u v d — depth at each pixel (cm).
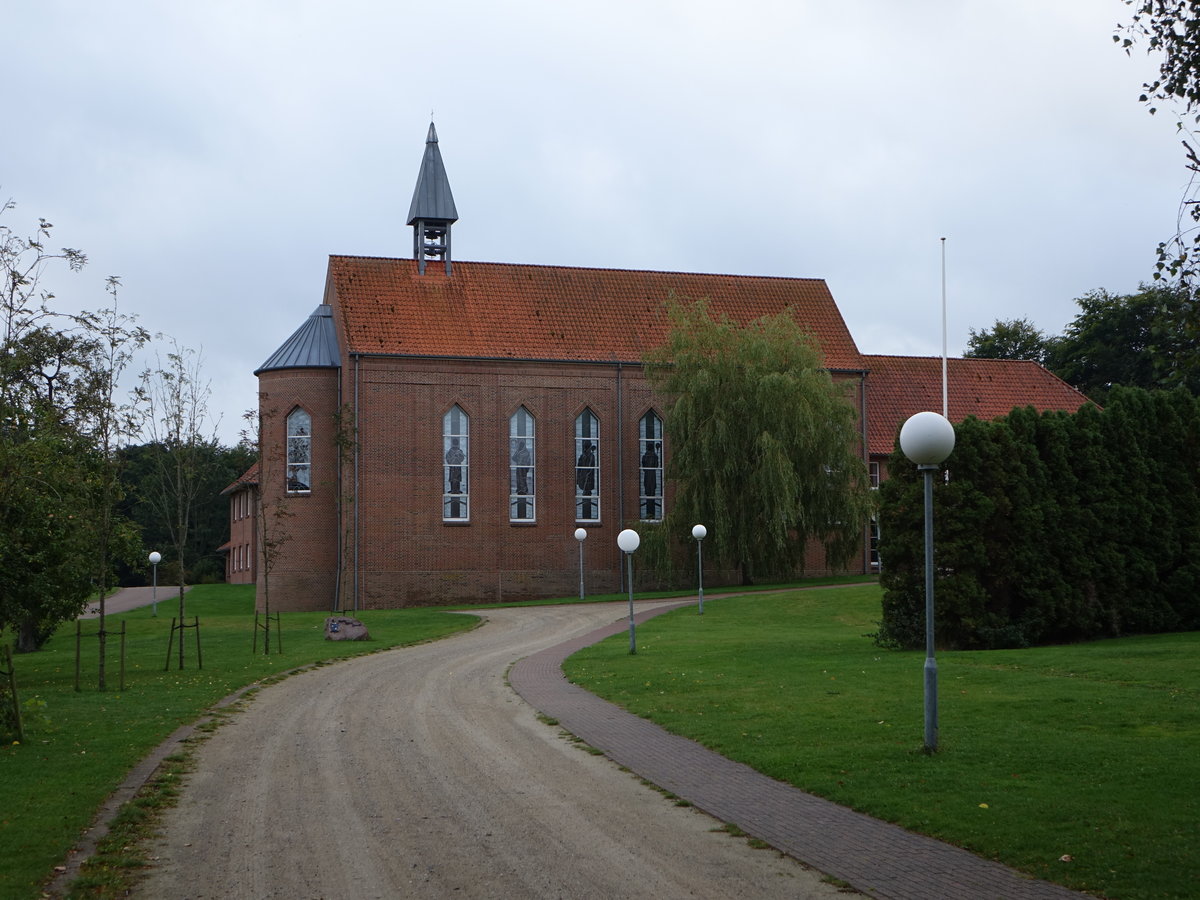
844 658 2730
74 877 1023
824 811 1262
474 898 966
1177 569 3159
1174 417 3234
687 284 6756
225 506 10125
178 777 1491
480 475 5916
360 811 1295
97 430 2672
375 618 4797
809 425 5456
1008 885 973
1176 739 1558
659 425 6219
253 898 973
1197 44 1238
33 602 2711
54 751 1658
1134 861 1005
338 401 5806
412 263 6288
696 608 4525
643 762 1569
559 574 5994
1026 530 2925
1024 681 2173
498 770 1530
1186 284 1204
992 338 9619
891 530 2961
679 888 988
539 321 6228
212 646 3719
